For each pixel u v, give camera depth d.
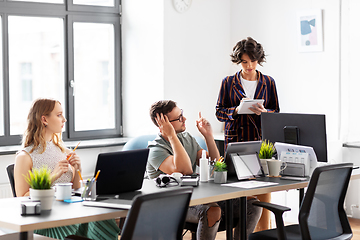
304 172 3.09
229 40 5.52
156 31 4.93
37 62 4.77
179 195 2.06
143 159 2.63
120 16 5.23
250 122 3.84
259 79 3.88
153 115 3.08
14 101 4.63
